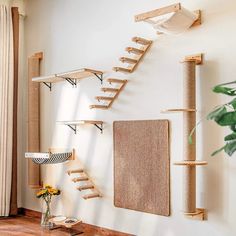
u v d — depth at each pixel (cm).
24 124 425
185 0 283
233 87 255
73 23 373
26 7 429
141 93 310
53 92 390
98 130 343
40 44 409
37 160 361
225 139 202
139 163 307
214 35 266
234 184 251
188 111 259
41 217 388
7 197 400
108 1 341
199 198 268
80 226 354
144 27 311
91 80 353
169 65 292
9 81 407
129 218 313
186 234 274
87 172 351
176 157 284
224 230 254
